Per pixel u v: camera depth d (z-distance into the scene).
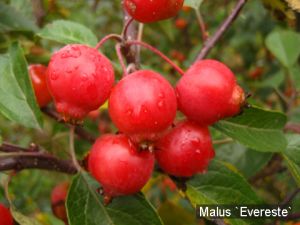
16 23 0.24
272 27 0.42
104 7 0.57
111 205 0.16
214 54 0.48
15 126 0.40
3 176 0.21
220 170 0.17
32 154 0.17
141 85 0.13
